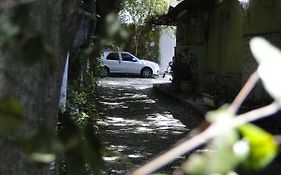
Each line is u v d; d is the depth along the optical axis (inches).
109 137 393.7
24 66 60.1
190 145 40.9
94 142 66.2
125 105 634.2
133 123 479.2
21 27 42.0
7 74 58.5
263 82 40.9
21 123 46.7
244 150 38.9
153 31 1262.3
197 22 726.5
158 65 1248.2
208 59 671.1
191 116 534.3
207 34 668.7
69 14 65.8
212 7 646.5
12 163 60.8
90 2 168.1
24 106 61.7
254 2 484.4
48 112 66.9
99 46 76.4
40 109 64.6
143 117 526.9
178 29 866.1
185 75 749.3
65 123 67.7
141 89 869.8
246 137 39.8
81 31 172.6
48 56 46.3
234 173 40.0
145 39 1294.3
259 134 39.7
